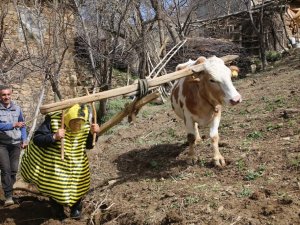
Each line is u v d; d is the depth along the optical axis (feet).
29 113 26.09
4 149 13.21
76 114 10.41
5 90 13.12
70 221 11.25
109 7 23.44
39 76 27.58
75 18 26.48
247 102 18.95
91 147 11.37
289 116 14.88
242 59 37.40
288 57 32.45
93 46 25.27
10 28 26.07
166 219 9.41
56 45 21.57
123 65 33.19
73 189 10.91
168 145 15.81
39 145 10.75
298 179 10.03
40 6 21.81
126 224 10.19
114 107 26.35
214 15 45.70
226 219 8.77
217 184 10.96
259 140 13.57
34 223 11.82
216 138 12.30
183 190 10.91
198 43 37.19
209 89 11.36
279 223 8.19
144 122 20.62
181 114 13.65
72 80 29.91
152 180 12.46
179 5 32.14
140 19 25.85
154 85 10.91
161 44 30.68
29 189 13.99
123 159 15.66
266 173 10.84
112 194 12.17
